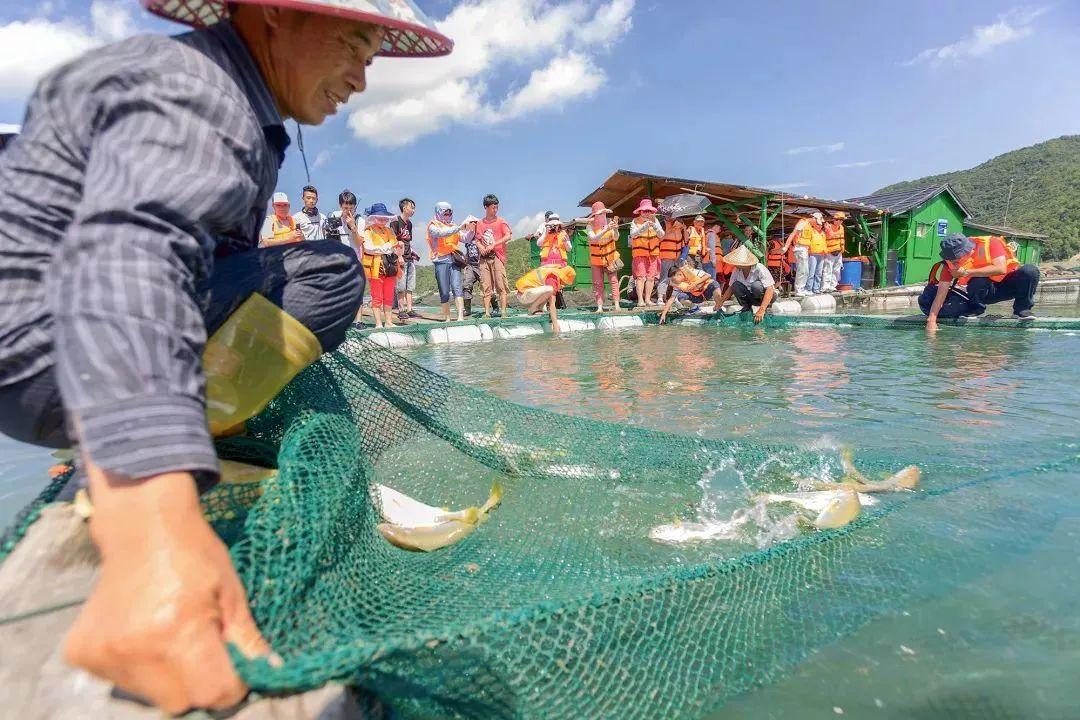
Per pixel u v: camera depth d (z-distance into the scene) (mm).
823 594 1972
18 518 1488
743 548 2412
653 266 14180
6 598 1255
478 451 2934
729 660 1639
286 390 2020
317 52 1460
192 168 1099
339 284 1805
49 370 1277
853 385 5559
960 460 3307
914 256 19594
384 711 1245
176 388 1002
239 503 1621
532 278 11000
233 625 1000
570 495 2854
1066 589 2020
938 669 1660
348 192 9867
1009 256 9180
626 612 1494
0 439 4102
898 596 1978
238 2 1305
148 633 884
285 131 1566
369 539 1756
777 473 3107
